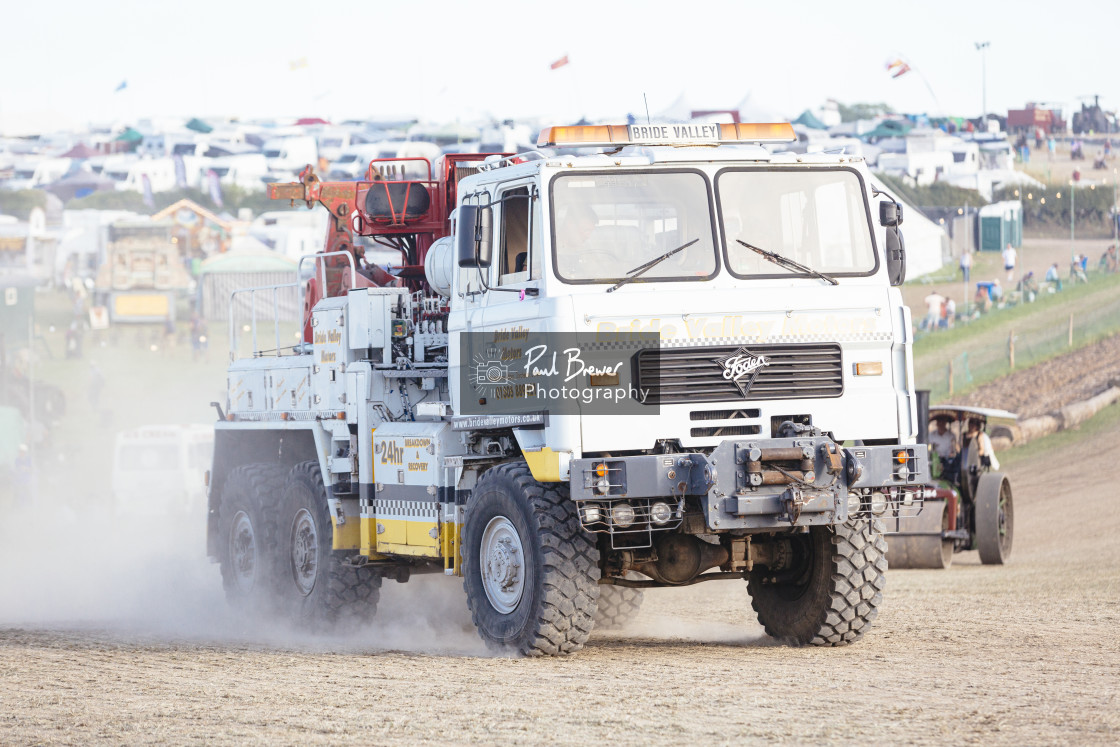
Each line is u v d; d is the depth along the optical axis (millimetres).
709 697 9547
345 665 11969
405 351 15234
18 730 8992
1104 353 44844
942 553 22109
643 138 12445
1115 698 9453
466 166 16828
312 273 19000
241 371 18875
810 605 12977
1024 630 13922
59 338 70375
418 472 13930
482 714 9047
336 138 114188
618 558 12562
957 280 58688
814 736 8109
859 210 12578
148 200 92375
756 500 11445
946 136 83188
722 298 11852
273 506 17312
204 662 12445
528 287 12047
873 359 12273
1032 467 35125
